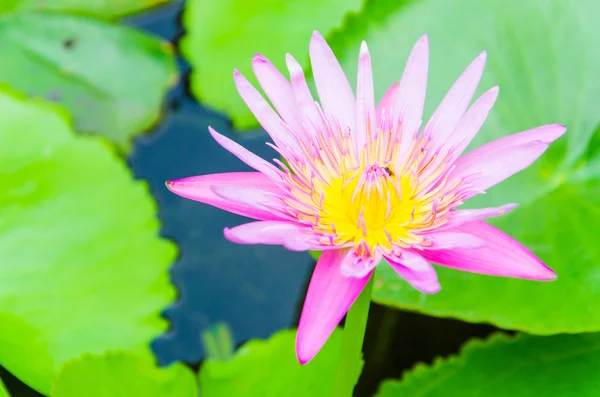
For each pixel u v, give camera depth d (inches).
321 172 27.5
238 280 31.1
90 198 30.2
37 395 29.3
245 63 32.5
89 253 29.8
